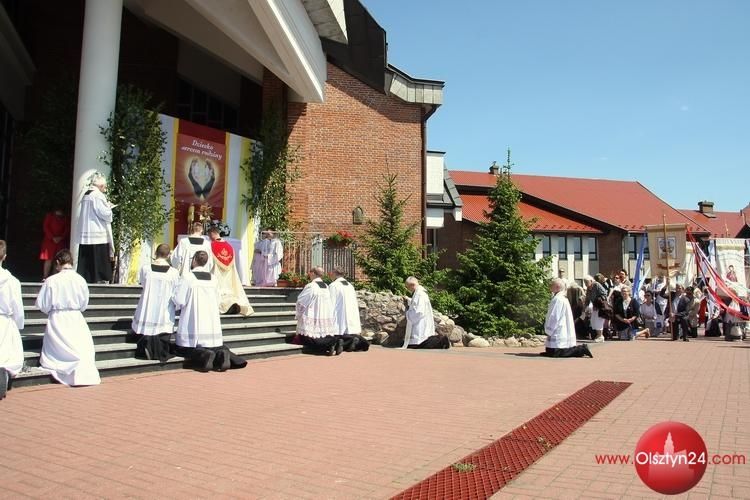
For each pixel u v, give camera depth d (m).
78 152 13.05
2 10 14.06
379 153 20.28
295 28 15.03
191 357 9.64
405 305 15.05
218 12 14.41
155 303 9.23
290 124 19.05
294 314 13.94
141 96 14.38
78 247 11.71
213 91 20.61
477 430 5.88
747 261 22.69
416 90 20.69
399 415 6.55
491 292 16.97
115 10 13.38
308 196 19.19
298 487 4.16
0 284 6.80
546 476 4.44
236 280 12.44
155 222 14.34
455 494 4.04
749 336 19.33
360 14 18.00
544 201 45.06
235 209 17.06
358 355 12.43
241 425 5.94
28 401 6.73
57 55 17.89
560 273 18.55
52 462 4.60
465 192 44.81
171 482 4.21
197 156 16.05
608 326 18.50
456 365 10.98
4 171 16.70
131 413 6.32
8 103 16.48
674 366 11.03
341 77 20.08
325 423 6.11
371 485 4.22
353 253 17.84
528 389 8.34
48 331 7.87
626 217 45.81
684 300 18.12
